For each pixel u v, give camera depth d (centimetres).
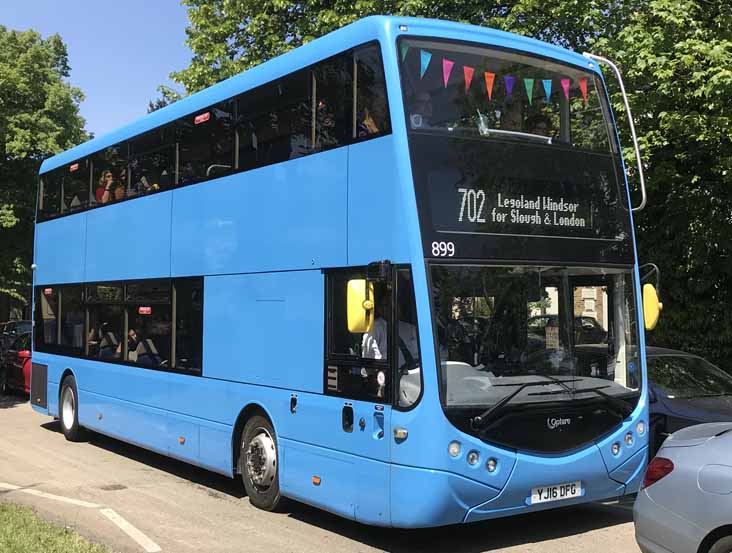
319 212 649
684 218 1212
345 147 621
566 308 614
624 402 624
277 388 695
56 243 1244
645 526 475
